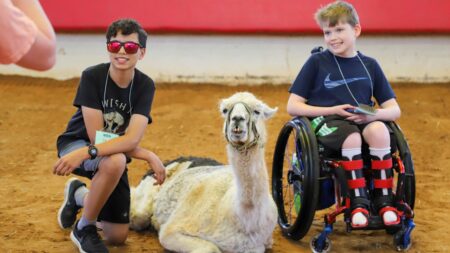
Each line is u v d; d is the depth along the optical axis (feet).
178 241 13.82
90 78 14.07
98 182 13.64
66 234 15.90
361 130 14.65
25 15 7.14
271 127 28.25
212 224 13.76
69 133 14.61
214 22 34.86
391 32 34.88
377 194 14.17
